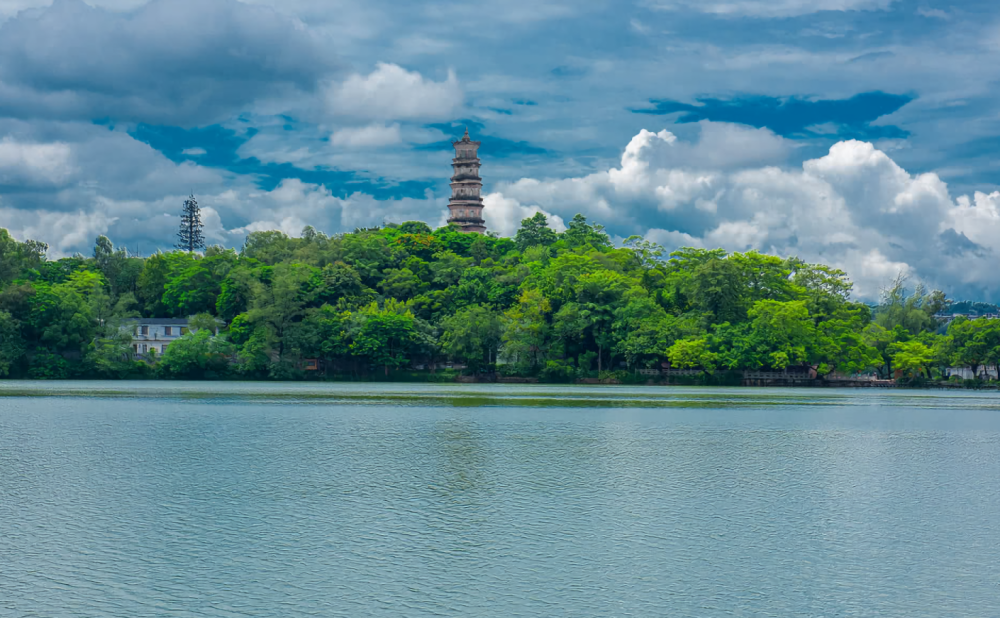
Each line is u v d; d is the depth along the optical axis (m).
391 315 168.75
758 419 84.06
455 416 81.94
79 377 158.25
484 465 51.53
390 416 81.25
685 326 158.75
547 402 104.00
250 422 73.81
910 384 174.62
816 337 158.88
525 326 166.62
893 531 37.00
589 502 41.50
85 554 32.28
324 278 186.62
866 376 198.38
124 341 166.50
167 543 33.72
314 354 168.88
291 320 173.75
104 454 53.97
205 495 41.91
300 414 82.31
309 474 47.75
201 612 26.62
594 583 29.69
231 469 49.03
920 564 32.41
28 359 156.12
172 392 117.06
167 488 43.47
